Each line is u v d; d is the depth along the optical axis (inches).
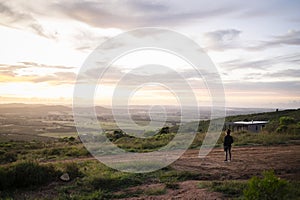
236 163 522.6
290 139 898.1
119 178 398.6
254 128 1310.3
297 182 351.9
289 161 522.9
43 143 1055.6
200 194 327.9
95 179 386.6
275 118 1704.0
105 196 334.3
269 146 752.3
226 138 554.3
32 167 402.6
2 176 371.2
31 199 324.2
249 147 741.3
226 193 327.3
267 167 475.2
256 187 250.2
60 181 403.2
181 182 394.0
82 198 322.7
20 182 376.8
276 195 244.8
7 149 844.6
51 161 602.5
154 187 369.4
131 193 344.2
